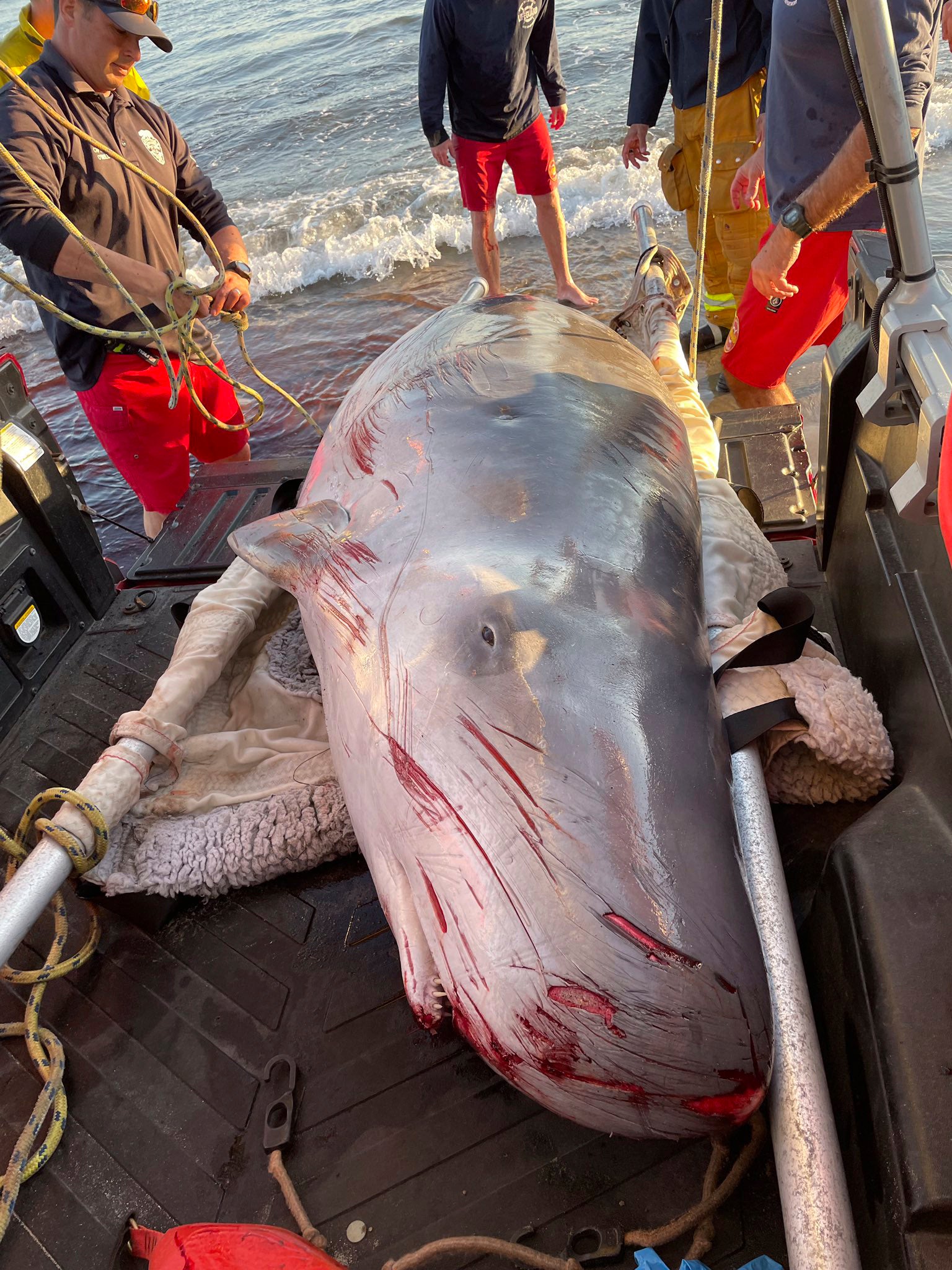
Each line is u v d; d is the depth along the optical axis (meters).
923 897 1.29
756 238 4.57
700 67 4.30
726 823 1.32
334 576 1.67
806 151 2.88
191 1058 1.64
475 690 1.35
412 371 2.15
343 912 1.84
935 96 7.23
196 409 3.93
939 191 5.80
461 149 5.44
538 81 5.48
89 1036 1.71
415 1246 1.33
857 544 2.01
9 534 2.46
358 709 1.50
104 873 1.84
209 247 2.96
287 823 1.89
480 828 1.27
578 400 1.91
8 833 2.11
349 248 7.05
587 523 1.59
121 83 3.27
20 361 6.33
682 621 1.55
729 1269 1.26
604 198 6.89
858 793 1.71
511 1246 1.28
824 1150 1.12
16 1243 1.44
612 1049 1.13
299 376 5.59
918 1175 1.05
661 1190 1.34
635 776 1.25
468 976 1.25
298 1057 1.61
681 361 2.71
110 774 1.86
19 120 2.99
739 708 1.60
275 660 2.29
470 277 6.50
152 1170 1.50
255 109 10.66
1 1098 1.66
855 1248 1.06
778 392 3.86
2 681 2.42
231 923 1.87
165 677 2.10
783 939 1.30
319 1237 1.35
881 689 1.78
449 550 1.56
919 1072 1.12
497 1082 1.51
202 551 2.89
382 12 13.78
